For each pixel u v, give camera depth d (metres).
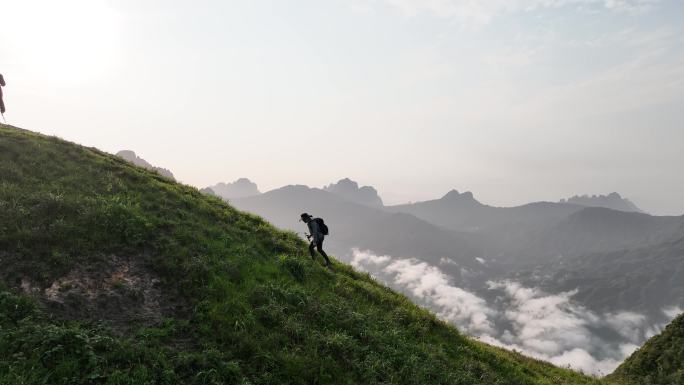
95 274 10.94
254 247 16.36
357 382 10.38
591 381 21.14
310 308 12.73
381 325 14.19
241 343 9.90
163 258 12.53
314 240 18.02
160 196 17.64
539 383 15.79
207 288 11.65
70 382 7.47
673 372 23.22
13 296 9.06
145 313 10.28
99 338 8.56
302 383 9.48
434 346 14.44
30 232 11.38
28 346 7.95
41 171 15.88
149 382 7.92
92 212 13.20
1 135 18.09
